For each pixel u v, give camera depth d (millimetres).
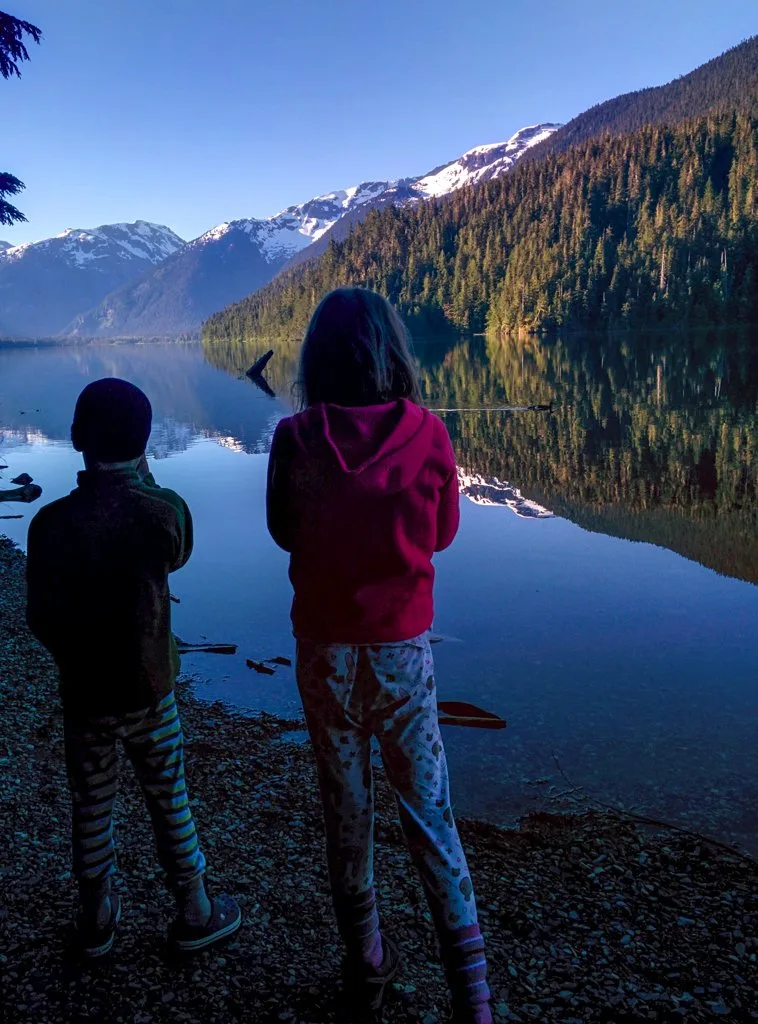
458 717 4602
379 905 2602
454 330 122125
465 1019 1778
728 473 13117
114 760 2148
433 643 5910
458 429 20062
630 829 3406
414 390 1950
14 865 2691
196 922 2227
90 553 1964
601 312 103188
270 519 1865
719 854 3176
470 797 3744
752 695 4926
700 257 99125
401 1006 2045
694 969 2324
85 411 2031
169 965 2193
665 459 14625
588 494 11875
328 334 1864
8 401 36219
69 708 2055
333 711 1805
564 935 2510
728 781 3891
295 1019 1994
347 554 1737
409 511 1758
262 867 2848
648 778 3930
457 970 1792
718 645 5785
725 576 7578
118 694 2012
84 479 2045
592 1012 2105
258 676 5453
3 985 2100
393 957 2070
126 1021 1982
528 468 14203
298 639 1854
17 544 9875
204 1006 2039
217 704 4961
